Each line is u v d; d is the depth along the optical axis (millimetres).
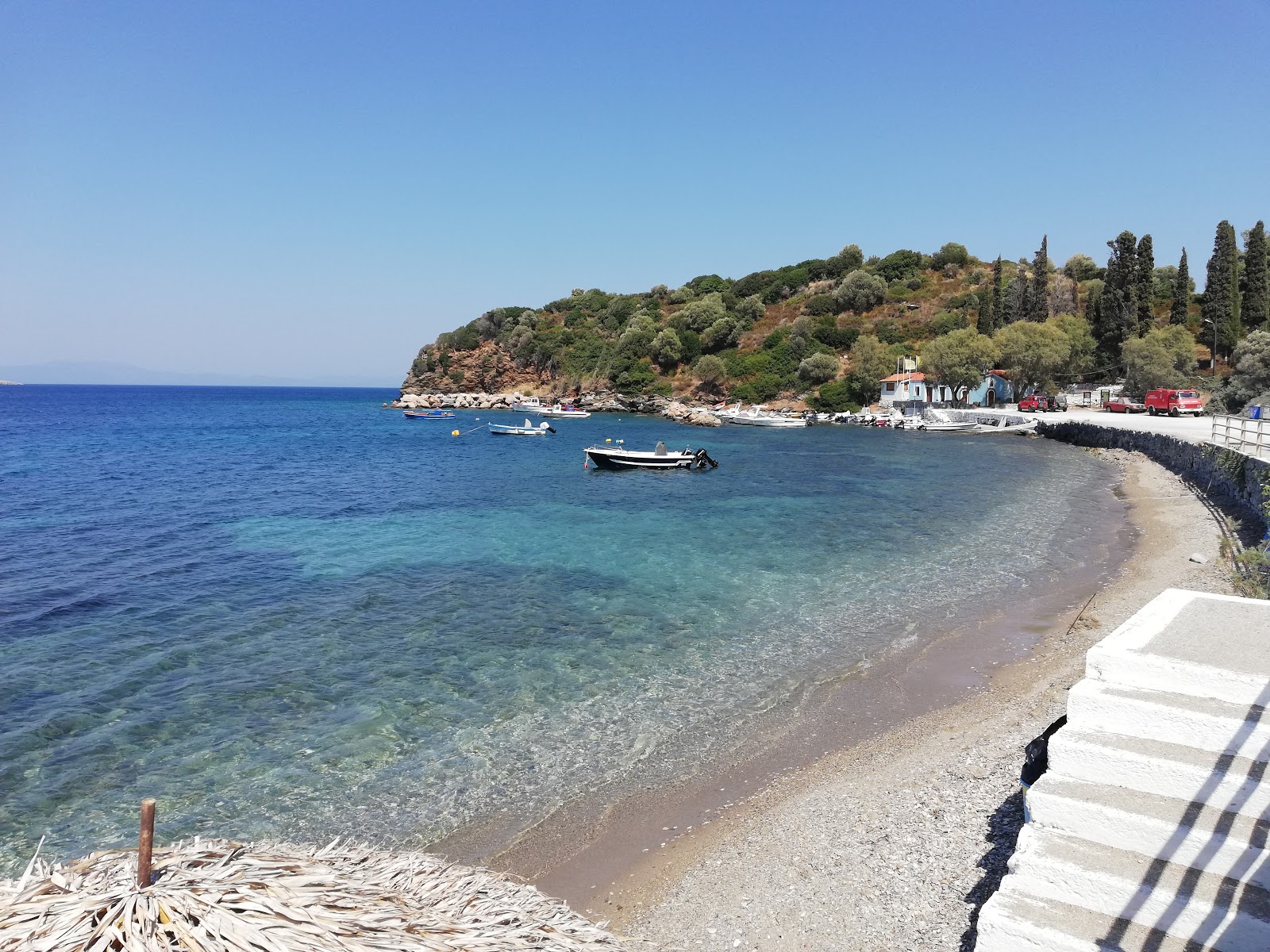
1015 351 80938
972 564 21734
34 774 10328
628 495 36594
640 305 125500
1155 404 67062
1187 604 7723
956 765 9906
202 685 13320
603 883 8078
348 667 14164
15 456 54844
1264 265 80938
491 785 10086
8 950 2926
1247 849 4758
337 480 42656
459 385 129750
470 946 3561
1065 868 4969
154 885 3238
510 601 18344
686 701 12688
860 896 7340
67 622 16719
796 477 42906
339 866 4164
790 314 109000
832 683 13320
